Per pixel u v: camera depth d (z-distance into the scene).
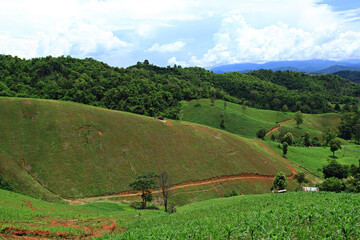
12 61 150.38
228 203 50.31
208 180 86.25
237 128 165.25
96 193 68.75
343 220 22.97
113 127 94.12
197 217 37.59
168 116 146.12
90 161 77.44
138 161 84.94
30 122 81.50
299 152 130.38
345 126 188.88
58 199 61.94
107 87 156.38
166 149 94.25
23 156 70.25
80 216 40.72
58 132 81.88
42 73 150.38
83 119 91.38
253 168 98.00
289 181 95.81
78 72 162.88
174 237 24.08
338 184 77.12
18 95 112.00
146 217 43.12
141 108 141.12
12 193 49.81
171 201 72.69
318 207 28.67
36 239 27.78
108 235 29.45
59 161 73.12
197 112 179.88
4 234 27.36
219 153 100.94
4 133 74.19
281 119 199.62
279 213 29.28
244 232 21.31
